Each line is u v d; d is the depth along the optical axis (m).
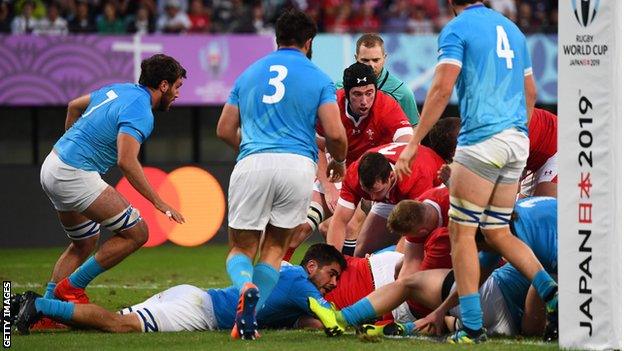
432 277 26.09
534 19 70.88
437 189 27.14
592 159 22.94
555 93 66.31
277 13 70.12
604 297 22.92
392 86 36.19
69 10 65.88
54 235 66.62
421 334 26.30
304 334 26.73
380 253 29.73
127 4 66.56
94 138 29.09
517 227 25.86
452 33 24.31
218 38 64.94
